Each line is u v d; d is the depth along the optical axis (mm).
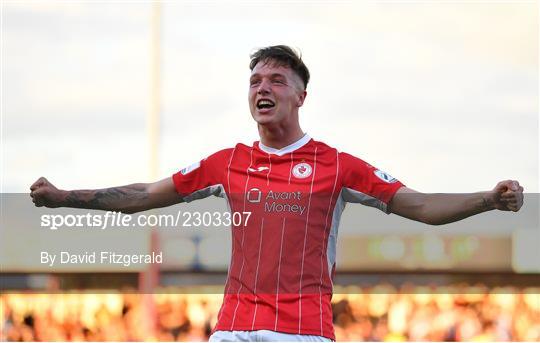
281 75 12508
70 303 34906
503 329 33500
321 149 12641
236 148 12836
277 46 12734
